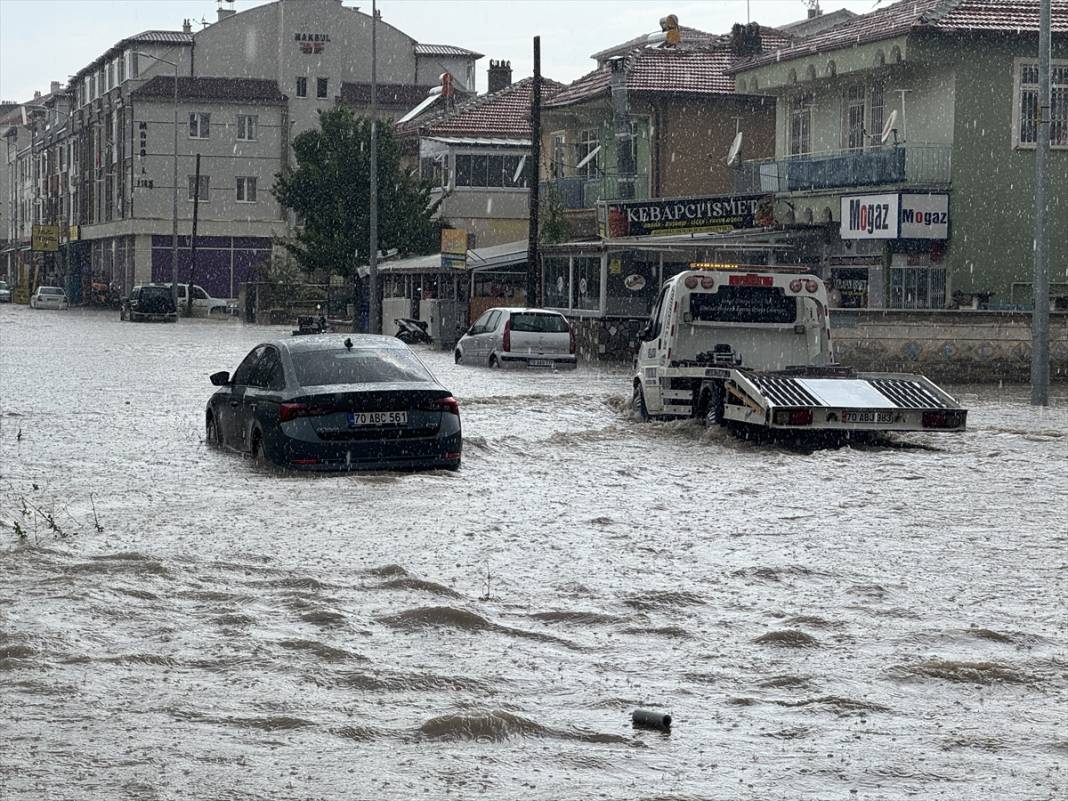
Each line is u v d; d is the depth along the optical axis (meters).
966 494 16.50
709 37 87.81
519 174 76.69
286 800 6.42
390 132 77.62
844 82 49.12
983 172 44.12
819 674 8.59
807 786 6.66
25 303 133.12
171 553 12.39
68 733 7.38
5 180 184.38
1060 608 10.38
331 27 112.50
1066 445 21.97
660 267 50.16
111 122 119.44
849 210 45.44
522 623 9.89
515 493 16.39
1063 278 44.88
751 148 61.41
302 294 85.38
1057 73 44.44
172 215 110.81
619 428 24.05
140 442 21.55
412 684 8.35
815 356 25.67
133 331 69.19
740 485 17.27
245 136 111.19
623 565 11.95
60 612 10.07
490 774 6.80
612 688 8.29
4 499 15.79
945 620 10.00
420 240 75.81
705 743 7.29
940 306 44.53
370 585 11.09
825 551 12.66
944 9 44.41
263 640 9.34
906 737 7.41
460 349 46.34
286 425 18.08
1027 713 7.85
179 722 7.59
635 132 62.00
